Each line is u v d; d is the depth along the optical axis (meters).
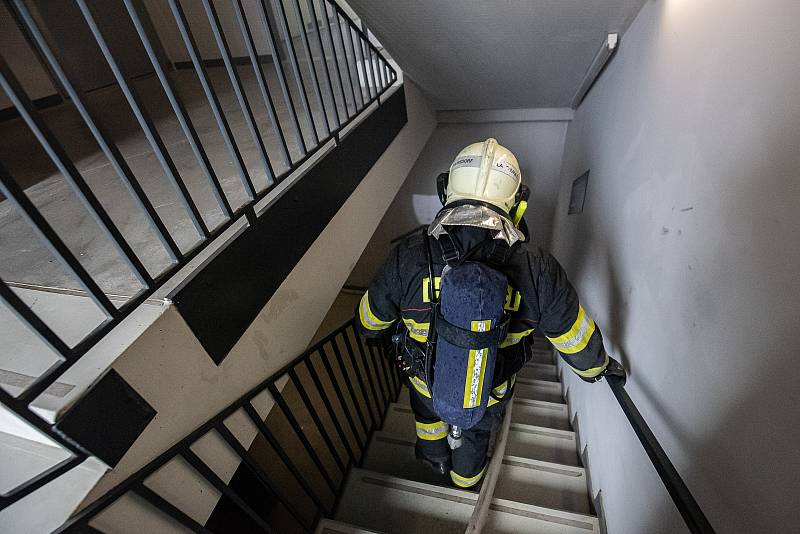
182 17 0.67
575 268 2.14
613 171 1.56
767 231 0.61
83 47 2.37
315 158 1.26
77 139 1.75
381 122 1.84
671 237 0.97
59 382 0.61
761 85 0.65
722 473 0.70
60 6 2.22
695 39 0.93
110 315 0.62
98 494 0.63
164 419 0.74
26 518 0.60
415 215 3.93
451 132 3.24
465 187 0.97
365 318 1.18
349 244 1.54
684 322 0.88
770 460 0.58
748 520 0.63
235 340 0.92
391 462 1.86
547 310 0.96
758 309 0.62
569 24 1.51
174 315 0.74
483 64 2.00
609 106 1.72
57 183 1.35
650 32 1.25
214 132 1.67
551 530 1.40
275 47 0.95
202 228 0.78
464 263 0.88
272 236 1.04
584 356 1.03
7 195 0.46
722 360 0.72
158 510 0.74
